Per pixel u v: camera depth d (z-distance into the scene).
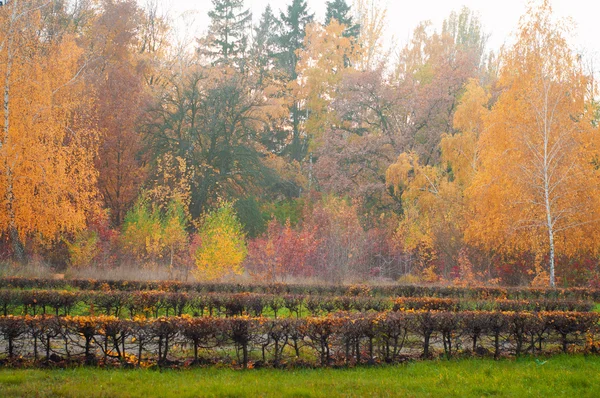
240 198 39.00
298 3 56.47
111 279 19.11
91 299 12.77
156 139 38.69
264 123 47.50
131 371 8.55
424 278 26.08
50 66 23.47
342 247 24.75
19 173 21.86
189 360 9.35
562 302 14.17
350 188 40.44
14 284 16.98
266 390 7.37
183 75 40.81
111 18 37.31
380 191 40.62
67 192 22.91
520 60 24.89
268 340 9.29
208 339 9.23
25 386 7.25
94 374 8.22
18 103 22.02
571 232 23.61
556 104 23.69
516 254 24.92
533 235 23.97
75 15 36.34
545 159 23.47
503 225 23.81
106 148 33.06
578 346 10.89
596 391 7.43
